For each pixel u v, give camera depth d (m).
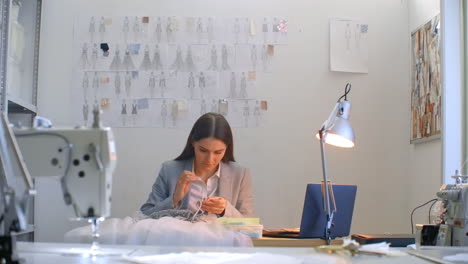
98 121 1.53
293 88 3.93
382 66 3.99
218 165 3.18
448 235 2.13
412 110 3.89
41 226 3.80
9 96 3.14
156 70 3.91
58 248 1.55
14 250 1.25
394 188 3.93
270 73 3.93
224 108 3.89
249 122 3.89
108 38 3.92
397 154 3.95
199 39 3.93
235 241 2.11
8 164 1.45
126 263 1.30
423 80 3.67
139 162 3.86
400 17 4.02
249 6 3.97
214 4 3.96
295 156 3.90
